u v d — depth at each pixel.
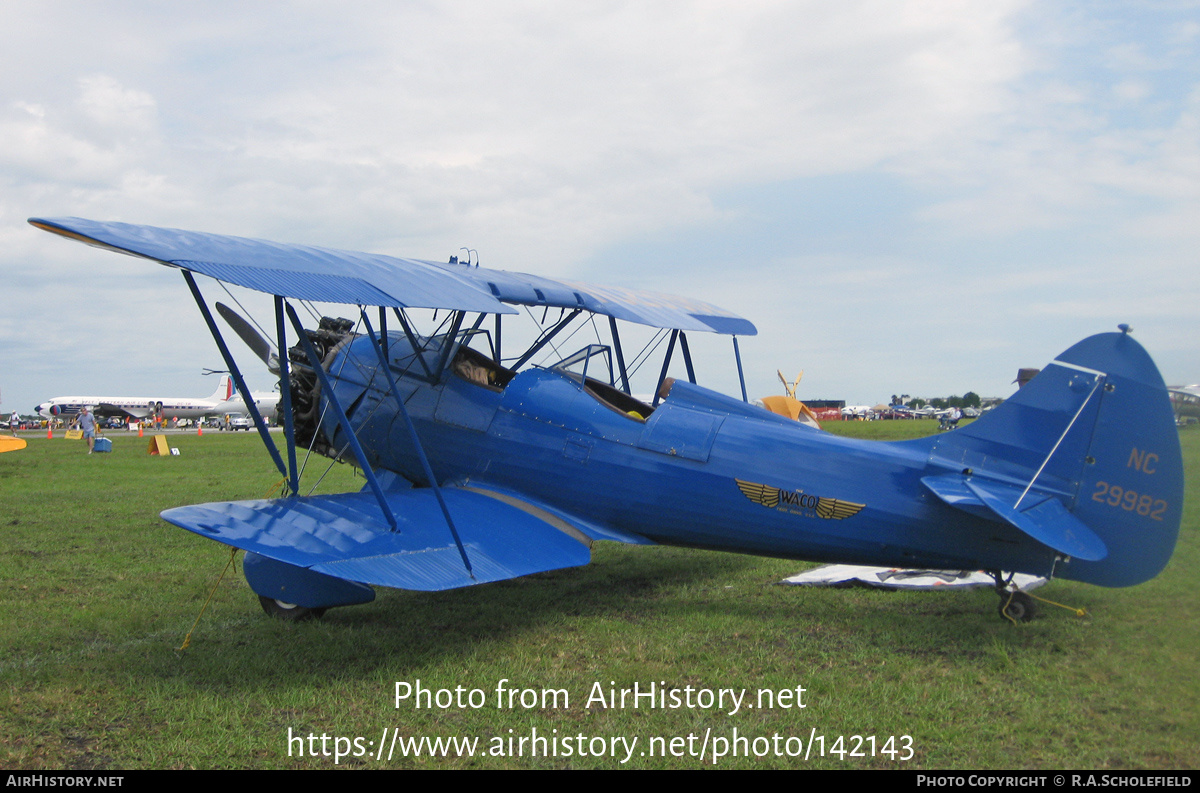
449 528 6.40
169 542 9.98
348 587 6.39
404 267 6.88
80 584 7.78
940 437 6.40
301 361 8.91
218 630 6.20
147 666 5.29
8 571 8.32
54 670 5.20
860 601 7.03
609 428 7.37
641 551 9.95
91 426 30.44
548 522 7.19
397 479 8.49
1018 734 4.18
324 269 6.07
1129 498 5.83
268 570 6.47
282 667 5.28
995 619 6.25
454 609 6.95
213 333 6.17
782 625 6.26
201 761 3.95
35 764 3.92
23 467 21.88
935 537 6.26
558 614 6.71
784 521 6.71
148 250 5.29
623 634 6.07
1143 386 5.83
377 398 8.38
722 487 6.88
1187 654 5.34
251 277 5.41
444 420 8.02
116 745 4.14
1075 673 5.04
